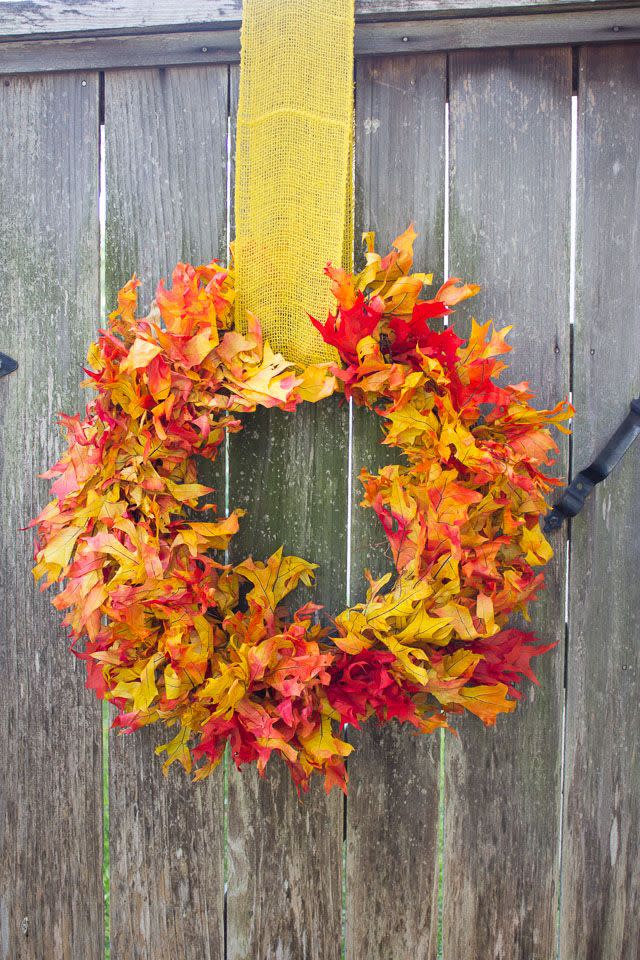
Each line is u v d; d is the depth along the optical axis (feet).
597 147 3.34
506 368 3.40
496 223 3.36
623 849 3.49
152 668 3.08
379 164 3.37
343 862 3.55
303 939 3.59
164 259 3.46
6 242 3.53
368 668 3.21
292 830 3.56
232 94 3.40
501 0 3.19
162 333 3.09
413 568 3.10
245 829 3.58
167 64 3.39
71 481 3.22
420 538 3.08
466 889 3.54
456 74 3.34
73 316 3.52
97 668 3.33
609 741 3.47
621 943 3.51
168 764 3.29
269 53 3.21
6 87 3.49
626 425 3.36
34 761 3.64
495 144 3.35
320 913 3.57
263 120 3.23
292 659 3.10
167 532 3.23
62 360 3.53
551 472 3.41
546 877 3.51
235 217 3.28
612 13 3.24
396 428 3.14
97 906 3.66
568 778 3.49
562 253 3.36
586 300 3.37
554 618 3.45
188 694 3.17
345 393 3.31
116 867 3.64
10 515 3.59
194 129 3.42
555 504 3.41
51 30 3.34
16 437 3.57
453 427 3.07
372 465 3.43
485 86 3.34
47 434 3.56
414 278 3.14
